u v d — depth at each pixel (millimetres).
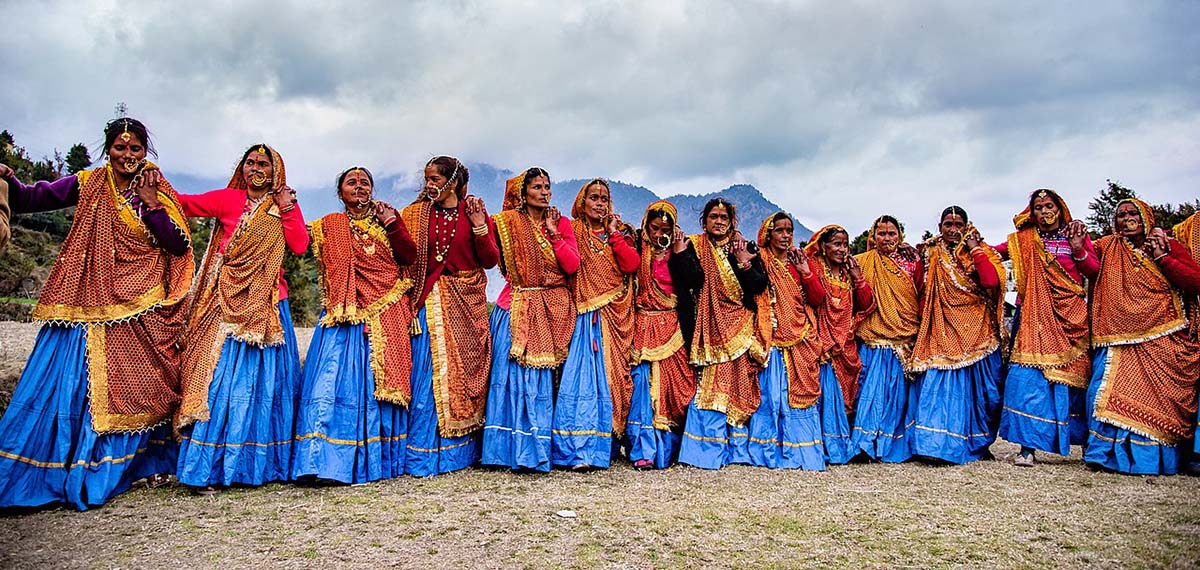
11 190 4848
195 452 5191
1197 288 6656
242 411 5355
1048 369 6984
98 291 4980
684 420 6941
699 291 6965
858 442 7262
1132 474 6535
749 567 4004
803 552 4262
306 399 5641
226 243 5457
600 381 6512
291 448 5672
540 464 6133
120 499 5023
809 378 7055
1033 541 4520
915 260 7809
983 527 4785
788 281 7129
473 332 6301
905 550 4328
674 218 6926
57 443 4812
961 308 7297
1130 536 4629
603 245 6723
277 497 5168
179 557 3961
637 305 7000
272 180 5645
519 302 6402
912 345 7480
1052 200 7180
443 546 4230
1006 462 7168
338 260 5879
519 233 6426
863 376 7531
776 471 6605
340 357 5754
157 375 5172
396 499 5195
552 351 6371
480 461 6496
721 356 6859
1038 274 7160
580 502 5227
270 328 5531
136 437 5105
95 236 5008
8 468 4664
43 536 4258
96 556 3957
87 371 4895
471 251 6332
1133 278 6852
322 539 4289
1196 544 4473
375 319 5902
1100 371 6922
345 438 5637
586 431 6340
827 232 7512
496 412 6297
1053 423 6938
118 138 5066
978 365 7332
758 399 6980
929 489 5902
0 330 10617
